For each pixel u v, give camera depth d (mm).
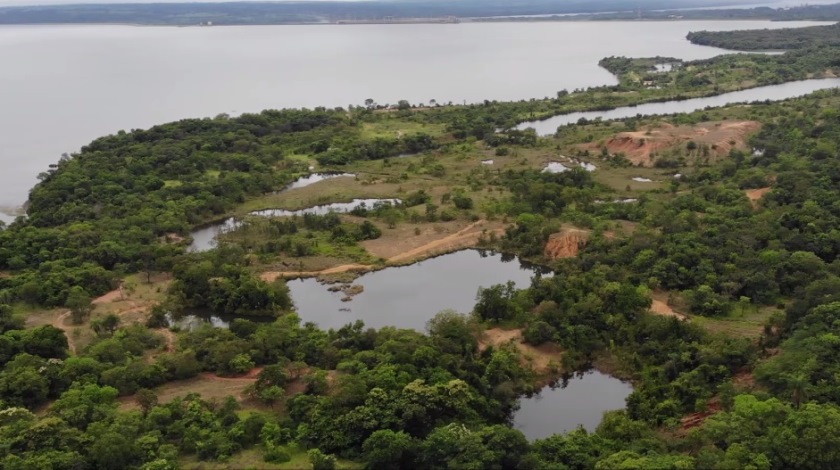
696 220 129625
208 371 89438
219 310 111750
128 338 95125
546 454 65125
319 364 87188
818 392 68625
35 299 110562
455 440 64938
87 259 124438
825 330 79750
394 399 72500
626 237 127562
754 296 103375
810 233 117812
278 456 67312
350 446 68812
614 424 71938
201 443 68688
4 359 86938
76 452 65125
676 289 108250
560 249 127562
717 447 64312
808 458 58406
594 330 95125
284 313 109500
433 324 94625
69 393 77562
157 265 125562
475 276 124438
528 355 92188
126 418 72000
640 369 88188
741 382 79438
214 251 128125
